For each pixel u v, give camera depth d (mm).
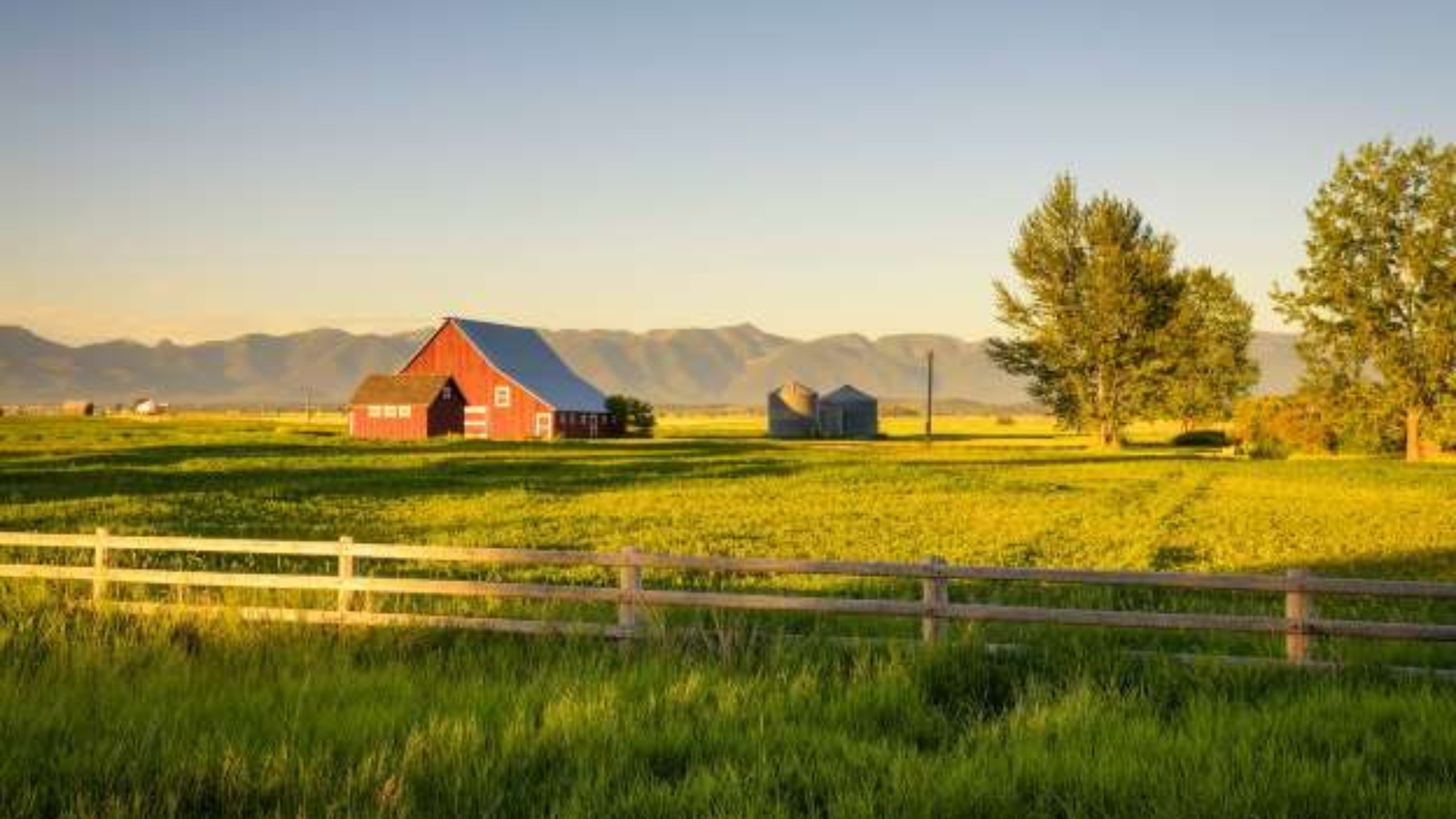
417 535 25750
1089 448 84500
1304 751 8234
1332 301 66812
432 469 50125
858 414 117625
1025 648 11711
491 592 13336
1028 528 28266
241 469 48250
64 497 34469
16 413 159375
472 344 96500
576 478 45781
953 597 17328
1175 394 90500
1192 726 8891
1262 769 7746
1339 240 65750
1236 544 25016
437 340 97812
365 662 11734
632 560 12828
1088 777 7586
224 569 19125
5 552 20562
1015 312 84625
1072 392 83750
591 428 100188
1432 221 64312
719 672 10758
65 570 14938
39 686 9859
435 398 92562
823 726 9164
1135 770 7715
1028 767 7789
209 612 13445
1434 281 63625
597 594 12930
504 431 95625
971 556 22516
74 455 55375
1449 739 8453
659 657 11344
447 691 10023
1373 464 61375
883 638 13562
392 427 92500
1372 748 8289
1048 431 143500
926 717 9461
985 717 9914
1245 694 10359
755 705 9586
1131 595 17688
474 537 25250
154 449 62438
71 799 7207
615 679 10359
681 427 149250
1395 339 64688
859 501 36125
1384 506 35312
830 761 8086
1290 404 72562
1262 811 7078
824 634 13789
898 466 56844
